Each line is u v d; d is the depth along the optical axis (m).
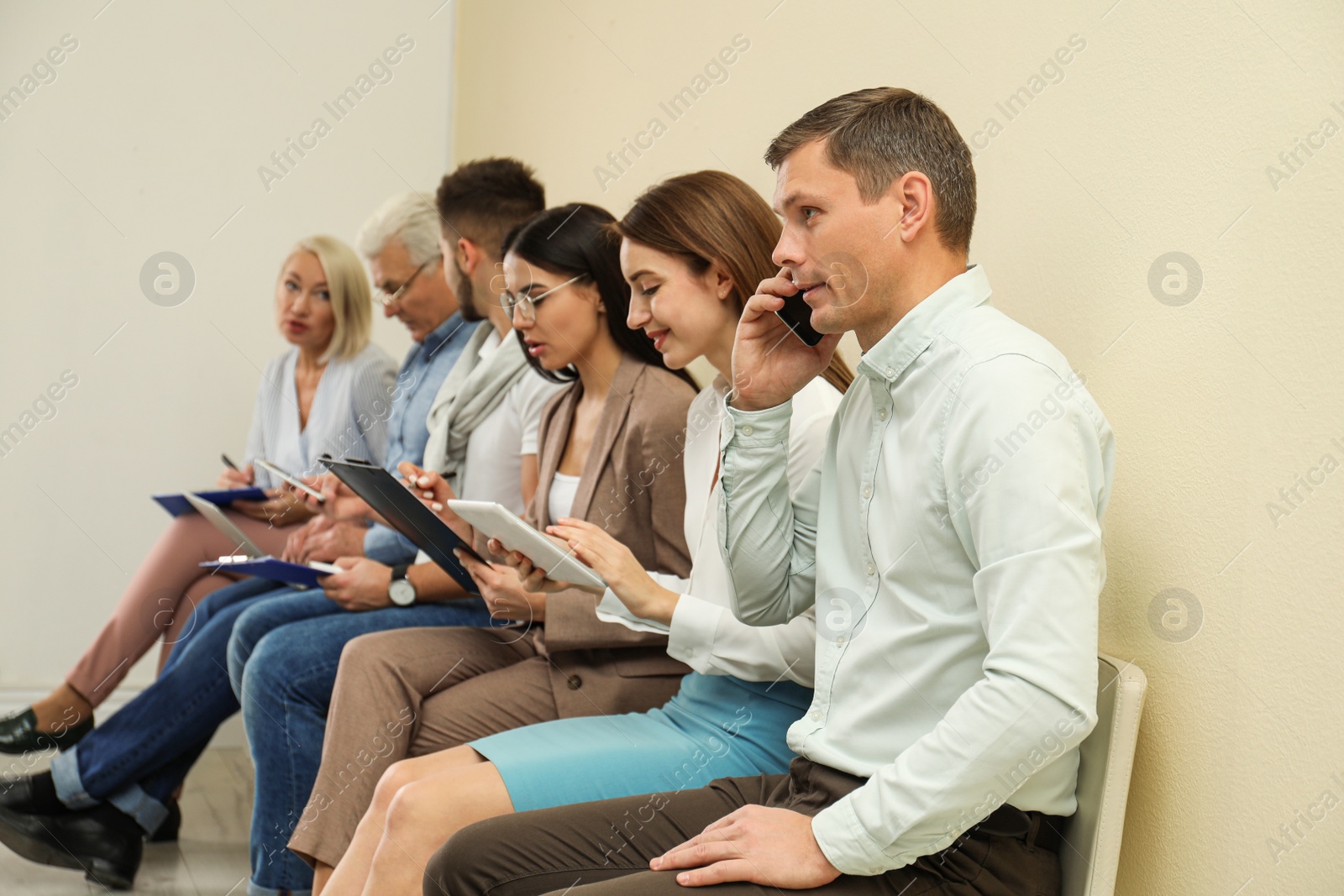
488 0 3.60
